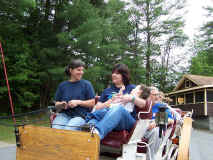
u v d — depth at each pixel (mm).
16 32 12859
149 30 28938
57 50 12727
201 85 20469
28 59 12680
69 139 2092
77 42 12203
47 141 2205
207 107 20281
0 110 13695
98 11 14266
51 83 13945
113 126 2457
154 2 28359
